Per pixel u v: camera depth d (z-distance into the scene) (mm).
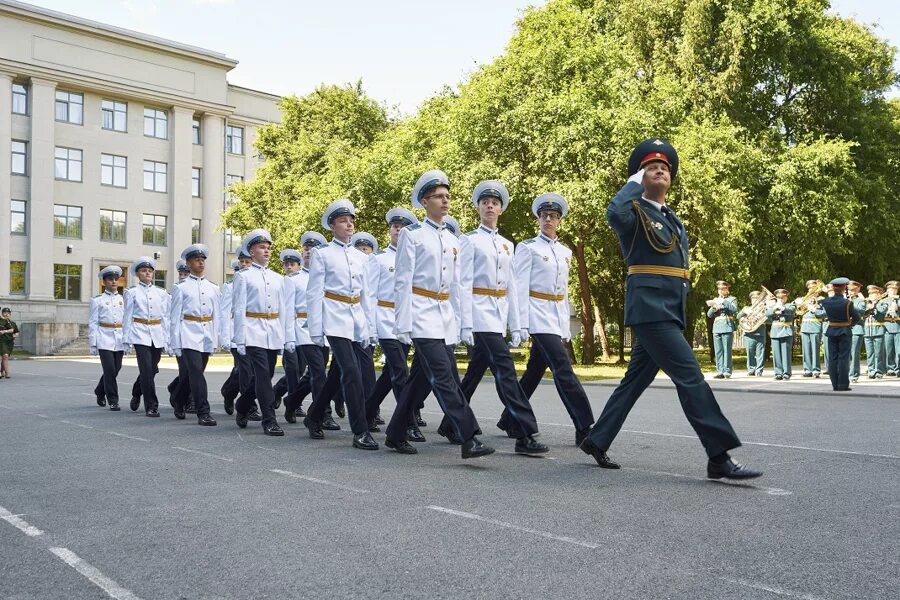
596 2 30297
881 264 30266
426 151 28281
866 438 8734
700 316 30516
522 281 8477
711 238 24219
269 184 38188
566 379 8359
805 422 10367
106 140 48438
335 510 5336
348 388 8453
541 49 23078
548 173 22297
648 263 6297
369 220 28203
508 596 3641
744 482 6203
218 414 12148
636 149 6523
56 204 46625
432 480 6387
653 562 4125
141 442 8828
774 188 26359
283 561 4207
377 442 8883
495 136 22938
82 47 47125
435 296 7645
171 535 4742
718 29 28219
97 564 4195
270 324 9969
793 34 28281
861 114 29812
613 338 36906
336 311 8633
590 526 4852
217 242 52500
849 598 3602
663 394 15133
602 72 23125
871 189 28672
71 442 8828
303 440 9031
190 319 11078
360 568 4074
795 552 4293
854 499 5562
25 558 4316
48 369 27922
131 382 20188
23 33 45156
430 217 7855
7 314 22766
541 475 6578
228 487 6156
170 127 50969
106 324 13109
